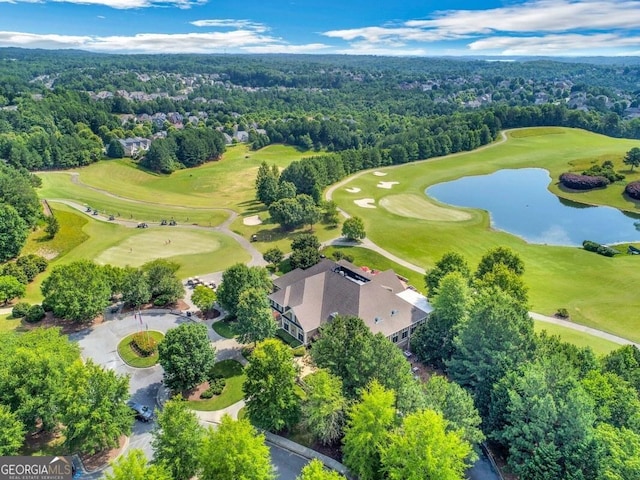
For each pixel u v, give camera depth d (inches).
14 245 3070.9
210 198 4990.2
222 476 1202.0
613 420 1338.6
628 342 2212.1
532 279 2901.1
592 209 4515.3
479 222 4028.1
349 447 1346.0
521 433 1349.7
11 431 1327.5
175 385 1743.4
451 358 1763.0
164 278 2527.1
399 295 2443.4
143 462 1118.4
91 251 3341.5
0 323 2290.8
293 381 1590.8
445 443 1175.0
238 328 2027.6
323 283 2266.2
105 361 2015.3
